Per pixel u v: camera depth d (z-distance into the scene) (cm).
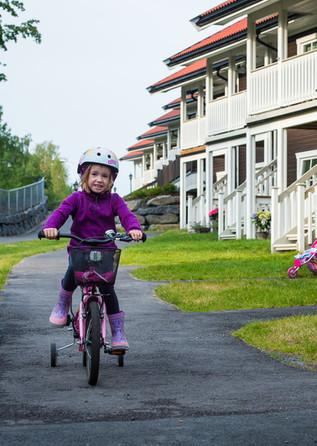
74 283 671
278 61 2397
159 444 452
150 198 4800
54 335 884
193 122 3784
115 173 656
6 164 8244
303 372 672
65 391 607
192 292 1252
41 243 3416
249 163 2569
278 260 1859
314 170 2128
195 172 4728
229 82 3098
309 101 2258
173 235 3262
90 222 652
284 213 2128
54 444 456
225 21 2716
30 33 3769
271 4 2436
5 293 1303
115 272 637
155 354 768
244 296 1185
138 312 1066
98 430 486
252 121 2500
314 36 2880
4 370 695
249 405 551
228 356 753
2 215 4769
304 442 454
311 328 865
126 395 590
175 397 581
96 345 616
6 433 482
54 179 13300
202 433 475
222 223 2823
